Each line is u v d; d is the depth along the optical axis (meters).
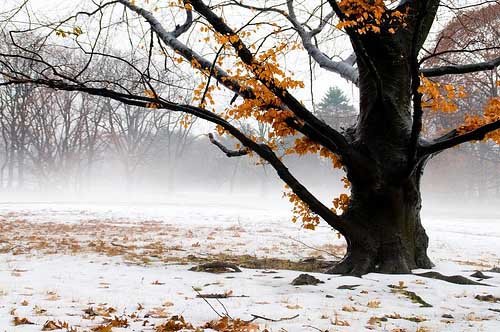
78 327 4.39
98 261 9.28
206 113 8.66
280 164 8.62
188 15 10.21
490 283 7.70
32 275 7.30
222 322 4.60
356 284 7.14
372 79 8.88
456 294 6.62
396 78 8.86
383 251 8.45
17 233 15.06
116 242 13.31
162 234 16.09
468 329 4.76
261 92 8.43
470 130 8.70
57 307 5.20
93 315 4.89
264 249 12.64
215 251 11.96
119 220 22.47
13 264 8.54
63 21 8.88
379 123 8.73
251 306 5.53
